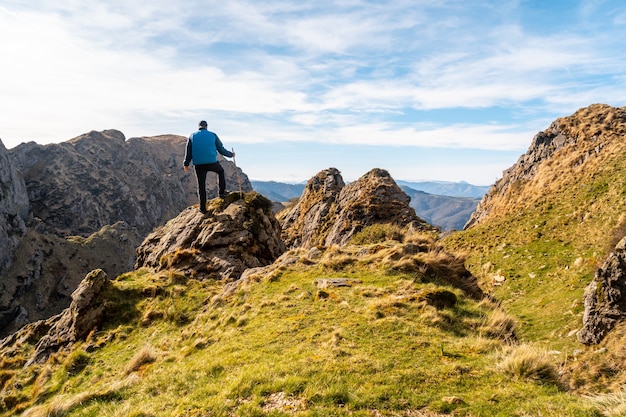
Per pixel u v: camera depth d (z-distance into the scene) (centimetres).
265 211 2680
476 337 995
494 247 4644
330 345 898
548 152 6650
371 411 630
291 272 1680
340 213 6588
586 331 2184
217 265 2125
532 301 3167
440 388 697
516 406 624
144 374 1038
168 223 2917
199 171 2423
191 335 1351
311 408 641
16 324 16988
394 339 930
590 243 3591
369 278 1464
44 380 1395
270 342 1000
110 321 1705
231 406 676
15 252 19800
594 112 6538
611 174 4434
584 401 638
